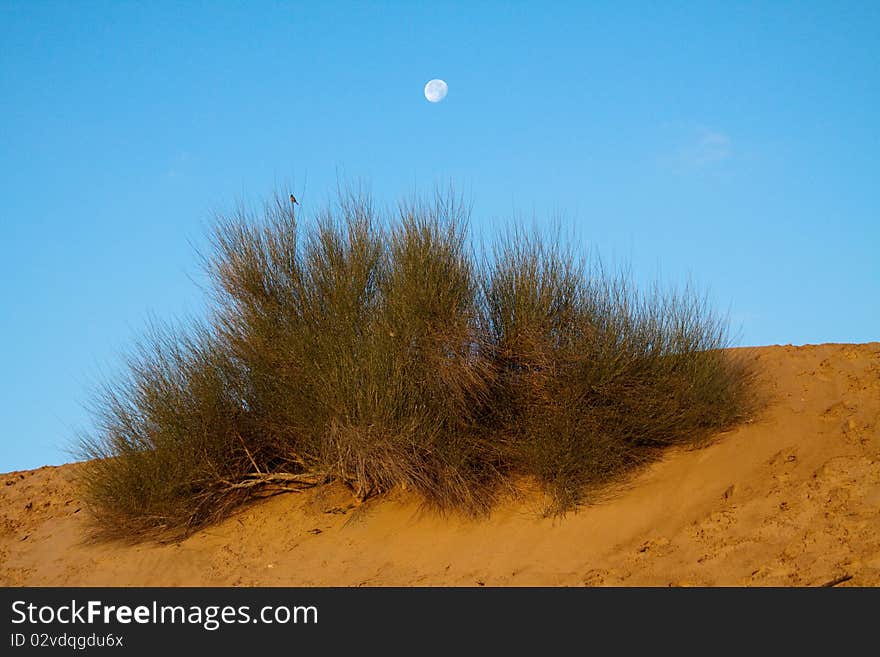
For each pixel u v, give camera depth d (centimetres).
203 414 1294
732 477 1105
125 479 1295
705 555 960
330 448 1241
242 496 1348
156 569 1197
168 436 1291
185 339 1344
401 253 1258
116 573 1209
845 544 904
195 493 1317
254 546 1226
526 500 1177
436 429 1177
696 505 1070
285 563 1161
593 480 1158
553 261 1273
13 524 1462
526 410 1235
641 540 1033
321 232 1333
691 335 1257
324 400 1209
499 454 1221
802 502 1009
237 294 1341
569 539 1071
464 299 1237
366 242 1309
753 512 1020
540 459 1155
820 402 1227
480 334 1229
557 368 1224
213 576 1152
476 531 1142
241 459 1345
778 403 1252
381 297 1270
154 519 1305
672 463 1180
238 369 1332
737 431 1205
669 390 1220
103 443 1343
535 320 1220
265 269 1329
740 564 923
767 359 1412
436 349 1208
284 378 1283
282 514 1289
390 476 1230
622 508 1104
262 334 1306
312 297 1312
